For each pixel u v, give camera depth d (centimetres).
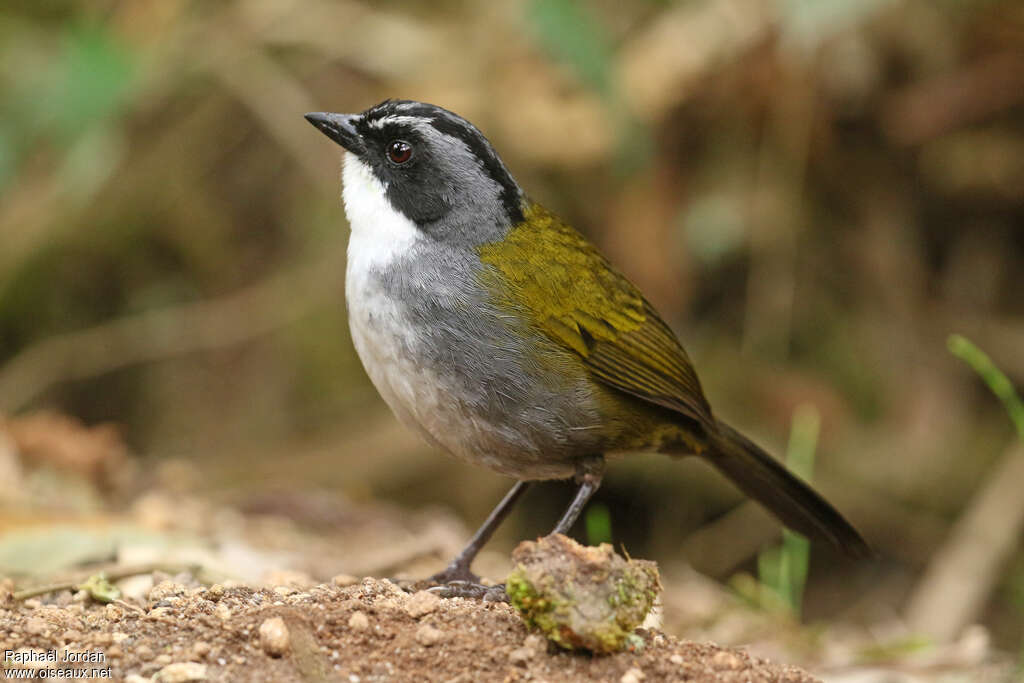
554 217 783
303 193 1408
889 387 1345
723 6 1235
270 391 1382
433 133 720
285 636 528
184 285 1425
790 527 856
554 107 1253
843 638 995
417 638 542
